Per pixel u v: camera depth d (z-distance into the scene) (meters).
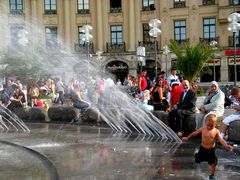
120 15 52.88
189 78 26.89
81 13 53.69
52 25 53.94
